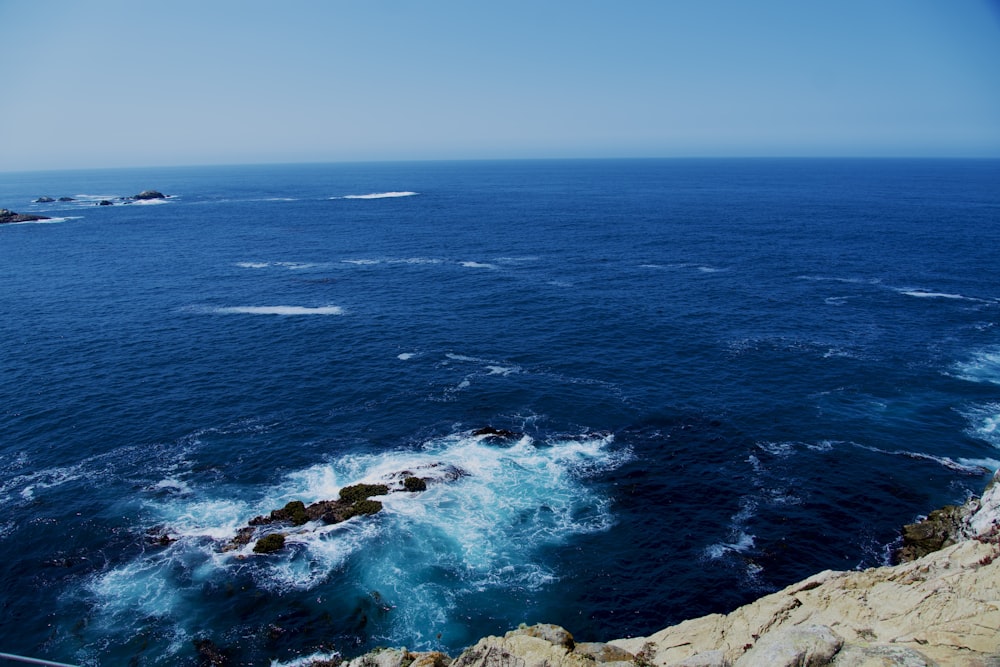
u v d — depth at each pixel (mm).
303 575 28297
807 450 38562
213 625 25656
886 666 14516
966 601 17609
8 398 44406
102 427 40719
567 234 119750
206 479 35375
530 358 53000
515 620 26109
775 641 16000
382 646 24750
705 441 39625
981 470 36125
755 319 63375
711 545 30547
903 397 45344
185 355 53281
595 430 40938
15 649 24312
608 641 24969
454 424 41656
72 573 28281
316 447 38781
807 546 30438
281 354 53750
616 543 30688
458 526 31609
